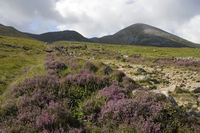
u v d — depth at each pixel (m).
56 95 7.20
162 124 4.69
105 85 8.99
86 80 8.91
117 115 5.31
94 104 6.40
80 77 9.23
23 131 4.43
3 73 12.77
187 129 4.58
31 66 16.66
